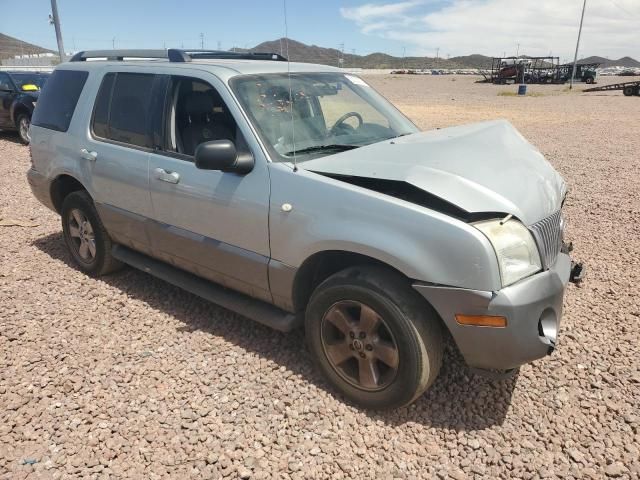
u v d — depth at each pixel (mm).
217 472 2758
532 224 2977
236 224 3588
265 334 4078
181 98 4070
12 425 3086
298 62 4551
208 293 4043
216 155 3291
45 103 5406
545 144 13812
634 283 4961
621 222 6863
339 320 3195
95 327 4211
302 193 3230
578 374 3551
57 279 5129
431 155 3234
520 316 2730
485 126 4070
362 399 3195
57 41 22172
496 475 2742
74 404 3270
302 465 2803
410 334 2896
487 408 3240
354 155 3367
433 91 41938
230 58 4832
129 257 4754
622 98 34000
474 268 2713
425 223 2812
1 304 4582
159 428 3070
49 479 2705
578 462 2805
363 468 2787
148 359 3758
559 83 59562
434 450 2904
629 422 3086
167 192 4020
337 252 3195
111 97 4637
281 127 3648
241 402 3291
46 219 7129
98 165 4621
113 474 2744
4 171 10109
